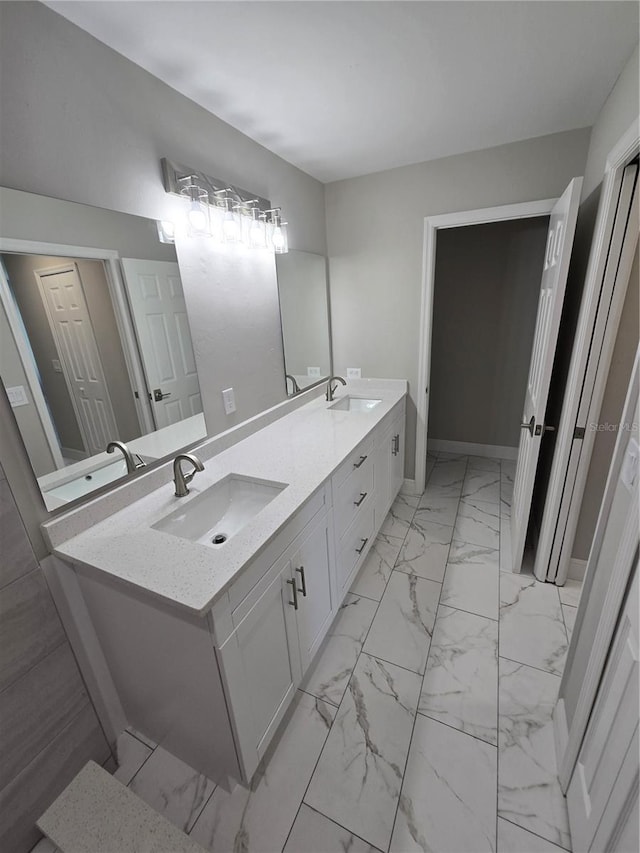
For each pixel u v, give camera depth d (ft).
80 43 3.67
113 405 4.29
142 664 3.95
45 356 3.59
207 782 4.16
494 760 4.20
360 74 4.62
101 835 3.51
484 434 11.94
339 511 5.64
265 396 6.93
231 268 5.84
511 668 5.22
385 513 8.22
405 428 9.37
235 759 3.80
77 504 3.99
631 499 2.85
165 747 4.45
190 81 4.58
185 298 5.11
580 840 3.29
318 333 8.78
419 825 3.73
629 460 3.03
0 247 3.23
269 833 3.74
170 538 3.84
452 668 5.26
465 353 11.42
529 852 3.52
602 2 3.62
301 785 4.07
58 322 3.69
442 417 12.32
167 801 4.02
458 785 4.00
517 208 7.06
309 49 4.14
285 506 4.31
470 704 4.79
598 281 4.99
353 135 6.23
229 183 5.72
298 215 7.62
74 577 3.93
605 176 4.91
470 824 3.71
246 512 5.12
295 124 5.76
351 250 8.70
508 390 11.28
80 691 4.04
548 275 6.42
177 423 5.14
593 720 3.35
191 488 4.85
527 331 10.59
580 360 5.37
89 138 3.84
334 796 3.96
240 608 3.49
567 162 6.56
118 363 4.31
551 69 4.67
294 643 4.57
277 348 7.16
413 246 8.11
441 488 10.19
